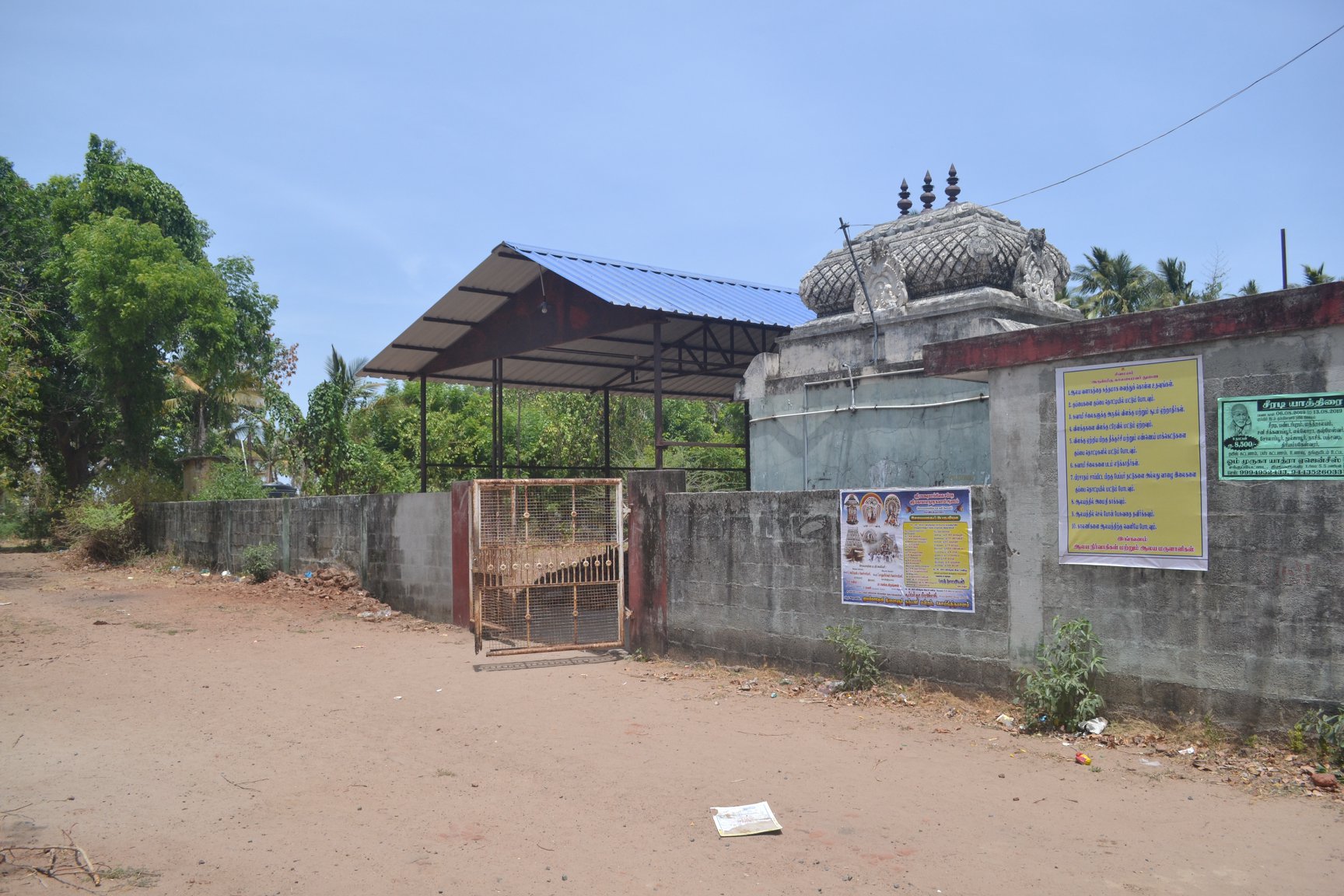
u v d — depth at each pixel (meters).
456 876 4.58
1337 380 5.75
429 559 13.59
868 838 4.98
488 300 17.34
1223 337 6.18
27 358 19.95
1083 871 4.51
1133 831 4.98
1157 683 6.47
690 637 9.85
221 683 9.34
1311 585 5.82
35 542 29.33
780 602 8.94
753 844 4.93
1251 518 6.07
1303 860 4.57
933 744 6.70
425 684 9.24
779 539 8.96
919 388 10.48
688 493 9.95
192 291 25.34
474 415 37.19
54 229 27.67
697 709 7.97
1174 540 6.40
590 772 6.24
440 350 19.50
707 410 38.38
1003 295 10.48
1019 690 7.20
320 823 5.33
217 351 26.00
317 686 9.19
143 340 25.06
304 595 15.95
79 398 27.98
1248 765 5.86
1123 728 6.58
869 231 12.61
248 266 31.23
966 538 7.54
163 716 7.93
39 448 29.52
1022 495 7.22
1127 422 6.66
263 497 24.62
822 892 4.34
